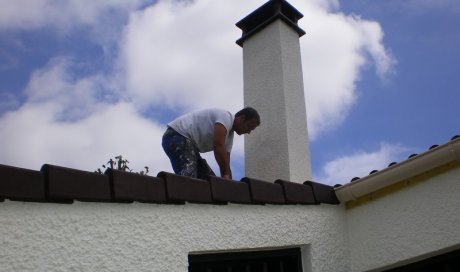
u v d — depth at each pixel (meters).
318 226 3.35
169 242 2.32
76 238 1.96
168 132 4.00
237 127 4.13
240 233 2.73
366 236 3.46
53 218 1.91
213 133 4.00
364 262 3.43
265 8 5.12
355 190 3.46
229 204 2.73
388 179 3.30
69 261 1.92
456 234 3.01
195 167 3.93
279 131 4.46
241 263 2.87
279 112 4.53
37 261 1.82
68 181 1.94
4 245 1.74
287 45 4.93
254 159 4.58
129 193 2.15
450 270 3.15
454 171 3.10
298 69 4.95
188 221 2.46
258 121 4.13
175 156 3.92
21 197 1.78
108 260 2.05
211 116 4.03
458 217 3.03
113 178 2.11
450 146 3.01
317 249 3.26
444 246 3.04
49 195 1.86
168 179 2.36
